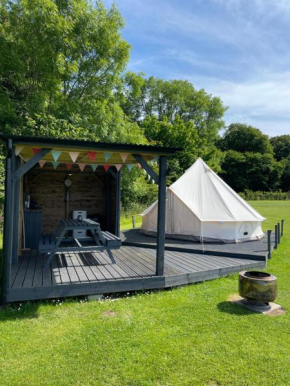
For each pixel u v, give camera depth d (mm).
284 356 2797
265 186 44094
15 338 3055
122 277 4520
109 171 8125
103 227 9016
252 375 2514
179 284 4809
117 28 14570
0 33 11969
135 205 17281
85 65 13930
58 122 12398
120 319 3545
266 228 12516
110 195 8742
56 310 3773
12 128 11539
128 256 6152
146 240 8094
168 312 3770
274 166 44656
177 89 34531
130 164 6887
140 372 2531
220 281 5160
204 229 8078
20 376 2459
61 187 8695
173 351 2855
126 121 16609
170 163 24516
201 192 8727
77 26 13281
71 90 14484
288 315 3727
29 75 13055
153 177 4621
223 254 6633
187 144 25828
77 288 4109
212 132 35156
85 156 5871
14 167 4320
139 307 3922
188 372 2545
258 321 3533
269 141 51531
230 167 44000
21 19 12094
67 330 3250
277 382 2432
